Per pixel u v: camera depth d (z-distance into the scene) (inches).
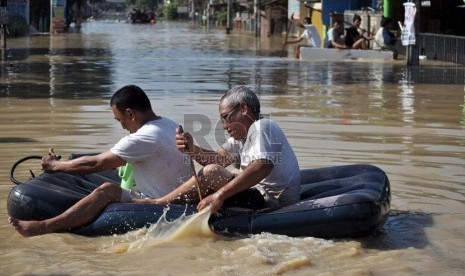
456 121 577.9
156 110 610.2
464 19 1432.1
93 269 264.7
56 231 302.7
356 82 868.6
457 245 292.8
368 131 528.4
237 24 2837.1
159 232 295.7
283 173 313.4
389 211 319.9
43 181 319.3
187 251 282.8
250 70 1021.8
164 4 5802.2
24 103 660.1
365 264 271.1
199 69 1027.9
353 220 292.0
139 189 322.0
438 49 1230.9
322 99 706.2
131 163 319.3
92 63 1117.1
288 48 1579.7
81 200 304.5
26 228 299.6
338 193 314.0
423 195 362.6
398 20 1413.6
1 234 302.7
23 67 1039.6
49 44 1646.2
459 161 432.8
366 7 1585.9
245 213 304.2
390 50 1261.1
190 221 296.4
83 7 4010.8
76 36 2091.5
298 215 296.4
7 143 473.4
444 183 383.9
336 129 535.5
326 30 1626.5
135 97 316.2
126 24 3698.3
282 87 808.3
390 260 275.3
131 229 300.7
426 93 760.3
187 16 4899.1
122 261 273.4
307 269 265.4
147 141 312.3
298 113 611.5
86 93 735.7
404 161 431.8
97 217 303.1
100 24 3654.0
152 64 1106.7
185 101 669.9
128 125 319.0
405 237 302.0
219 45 1686.8
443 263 273.1
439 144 483.2
